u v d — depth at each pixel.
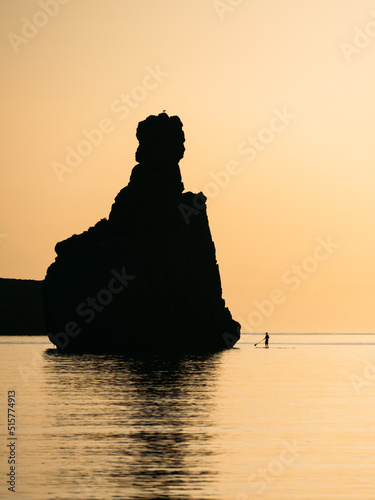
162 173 197.25
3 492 37.16
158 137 198.75
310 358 148.38
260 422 58.41
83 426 55.59
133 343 184.25
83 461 43.81
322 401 71.94
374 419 60.38
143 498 36.22
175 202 195.50
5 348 186.88
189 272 193.00
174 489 37.97
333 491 38.09
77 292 184.25
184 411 63.78
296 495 37.28
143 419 59.00
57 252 191.62
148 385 84.75
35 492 37.16
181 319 189.75
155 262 188.50
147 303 186.00
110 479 39.69
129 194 194.62
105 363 124.56
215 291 198.25
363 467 43.16
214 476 40.62
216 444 49.25
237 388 83.12
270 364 127.12
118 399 71.25
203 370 109.94
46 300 186.50
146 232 190.75
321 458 45.38
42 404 67.56
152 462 43.69
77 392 77.12
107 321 183.38
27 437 51.19
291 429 55.31
